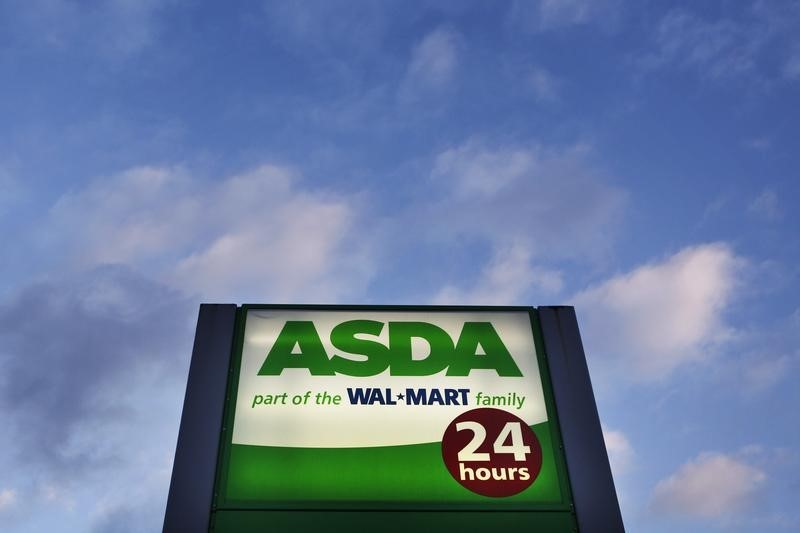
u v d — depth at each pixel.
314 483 9.48
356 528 9.09
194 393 10.32
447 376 10.84
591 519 9.30
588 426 10.30
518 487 9.62
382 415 10.29
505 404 10.56
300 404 10.34
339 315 11.57
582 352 11.20
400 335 11.34
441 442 10.04
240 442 9.85
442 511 9.28
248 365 10.78
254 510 9.16
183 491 9.30
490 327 11.53
